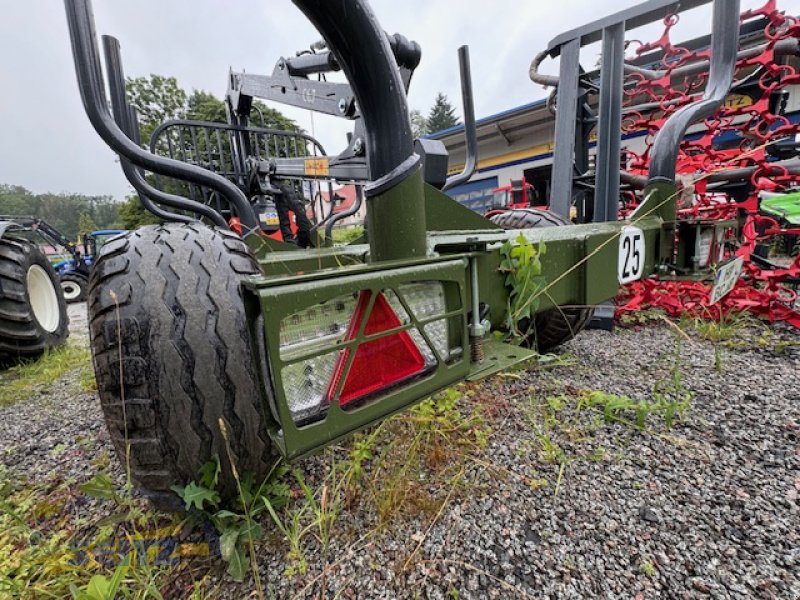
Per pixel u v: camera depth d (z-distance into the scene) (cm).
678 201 225
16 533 111
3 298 285
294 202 351
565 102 296
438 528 104
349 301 87
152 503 101
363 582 91
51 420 201
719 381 187
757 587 86
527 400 173
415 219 103
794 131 277
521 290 126
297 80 304
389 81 94
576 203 377
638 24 265
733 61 201
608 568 92
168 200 227
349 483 115
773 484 117
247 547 99
